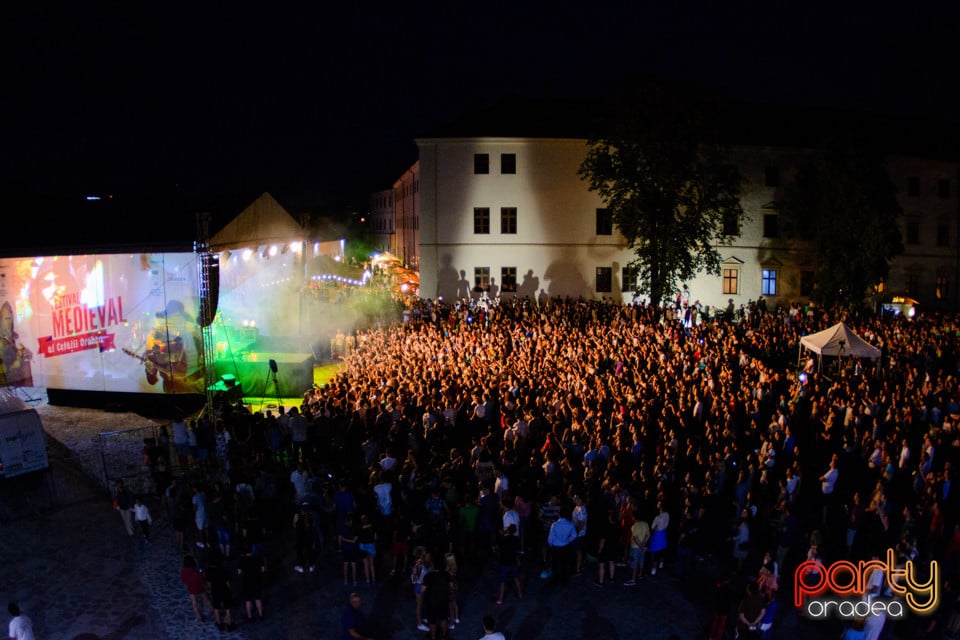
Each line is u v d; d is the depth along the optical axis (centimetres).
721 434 1700
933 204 4666
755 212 4447
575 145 4156
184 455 1892
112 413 2448
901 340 2889
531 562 1471
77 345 2466
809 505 1670
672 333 2923
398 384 2100
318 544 1505
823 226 4116
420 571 1225
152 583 1408
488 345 2631
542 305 4034
